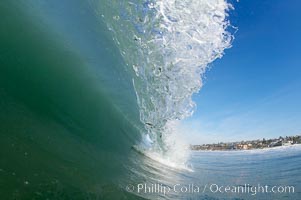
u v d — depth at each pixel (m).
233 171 10.85
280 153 19.12
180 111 9.59
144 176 6.96
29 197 3.65
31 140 4.80
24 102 5.51
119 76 9.56
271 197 7.01
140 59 9.51
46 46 7.17
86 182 4.81
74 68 7.78
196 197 6.45
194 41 9.37
